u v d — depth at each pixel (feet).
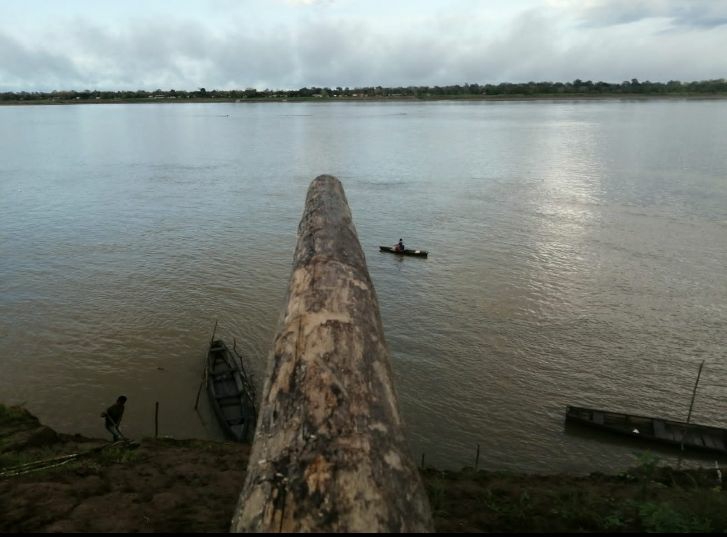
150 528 18.42
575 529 19.88
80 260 83.82
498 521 20.49
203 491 22.91
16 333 61.72
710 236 96.02
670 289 74.90
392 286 76.79
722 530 19.30
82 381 53.57
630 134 269.44
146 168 170.30
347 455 10.39
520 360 58.54
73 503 20.48
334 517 9.34
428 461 44.60
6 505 20.10
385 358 14.10
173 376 54.85
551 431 48.73
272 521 9.39
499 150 213.87
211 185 142.00
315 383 12.20
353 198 128.67
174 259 84.84
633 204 118.93
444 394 53.06
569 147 220.84
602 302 71.26
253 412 48.73
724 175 149.38
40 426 32.83
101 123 382.83
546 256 87.71
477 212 114.83
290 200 124.57
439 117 444.96
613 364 58.03
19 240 92.94
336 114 512.22
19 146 228.43
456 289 75.51
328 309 15.08
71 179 148.66
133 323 64.54
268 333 63.26
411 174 160.04
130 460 27.63
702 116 404.36
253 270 80.69
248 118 454.40
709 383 55.01
